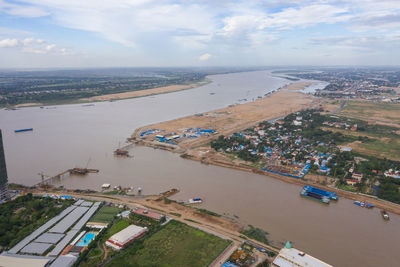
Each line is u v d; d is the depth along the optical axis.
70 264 93.88
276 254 100.69
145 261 96.50
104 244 105.81
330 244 108.38
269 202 141.50
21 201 136.50
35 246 102.56
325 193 148.62
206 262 96.12
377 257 101.94
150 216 123.56
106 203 136.75
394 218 129.50
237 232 114.25
